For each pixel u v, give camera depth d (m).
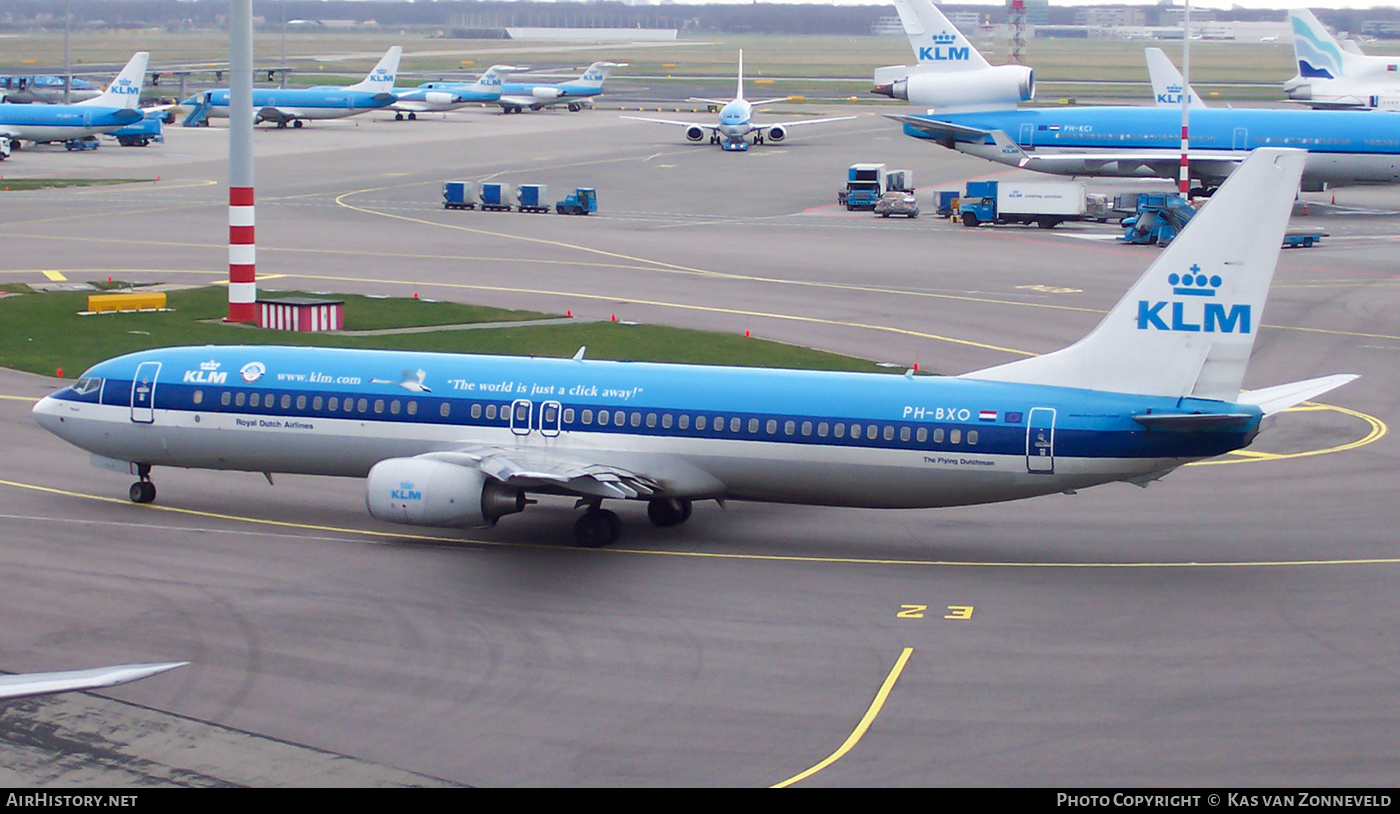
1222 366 47.34
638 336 90.19
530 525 55.16
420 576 48.16
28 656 39.88
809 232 144.25
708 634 42.72
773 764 33.56
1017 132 162.12
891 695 37.97
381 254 125.31
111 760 33.31
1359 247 133.62
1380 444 68.75
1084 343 48.97
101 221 141.25
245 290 92.00
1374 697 37.91
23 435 66.69
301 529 53.84
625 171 197.12
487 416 53.00
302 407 54.44
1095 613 44.88
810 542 53.12
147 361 56.62
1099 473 48.28
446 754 34.00
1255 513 57.38
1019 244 136.88
